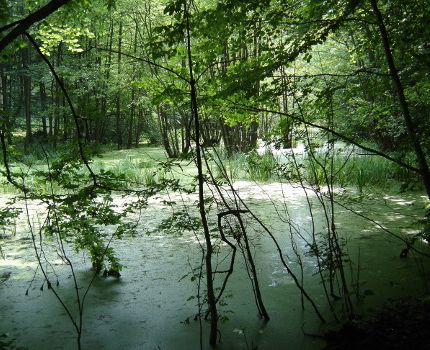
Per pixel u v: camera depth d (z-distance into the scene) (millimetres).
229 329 4336
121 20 19688
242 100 5324
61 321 4551
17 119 25125
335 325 4285
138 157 19031
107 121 25766
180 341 4141
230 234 4648
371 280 5293
